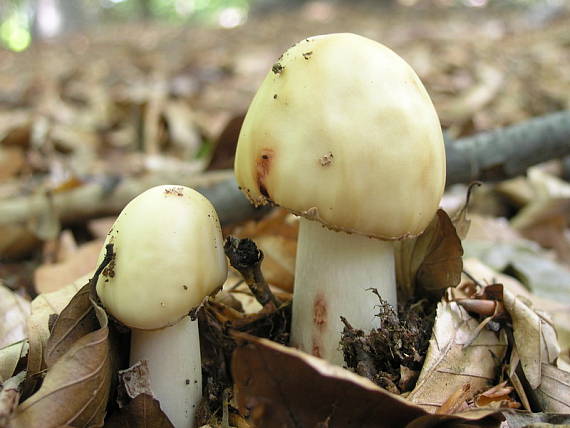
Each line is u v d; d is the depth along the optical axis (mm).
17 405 128
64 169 354
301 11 1508
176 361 145
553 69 624
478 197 330
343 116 130
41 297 167
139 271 129
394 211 132
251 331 176
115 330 147
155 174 303
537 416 141
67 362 128
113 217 283
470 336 159
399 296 188
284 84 136
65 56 1033
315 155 129
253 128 139
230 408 153
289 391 123
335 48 136
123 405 141
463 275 200
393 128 131
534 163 275
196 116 442
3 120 475
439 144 140
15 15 2164
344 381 119
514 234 277
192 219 135
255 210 260
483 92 503
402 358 153
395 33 947
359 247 153
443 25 1093
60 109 519
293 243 212
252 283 169
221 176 269
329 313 157
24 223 270
